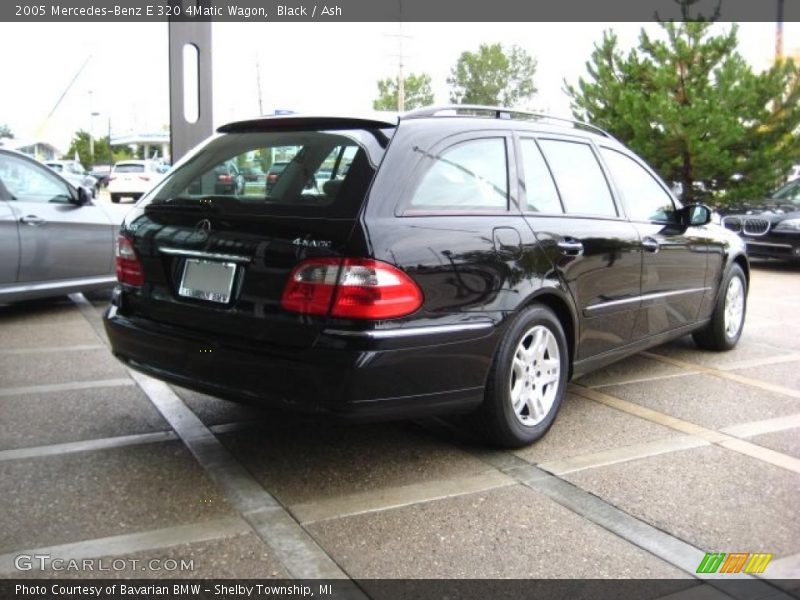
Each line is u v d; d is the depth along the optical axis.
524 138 4.20
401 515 3.26
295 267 3.21
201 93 8.91
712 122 13.95
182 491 3.44
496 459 3.89
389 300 3.18
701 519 3.27
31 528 3.07
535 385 4.02
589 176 4.63
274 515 3.24
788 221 11.10
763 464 3.86
